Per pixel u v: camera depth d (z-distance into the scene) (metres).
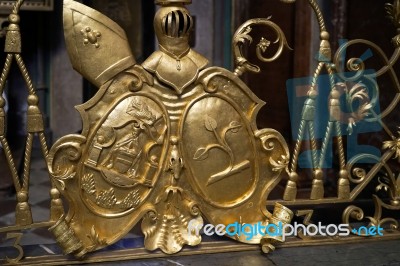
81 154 1.48
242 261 1.56
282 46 1.56
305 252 1.64
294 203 1.65
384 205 1.76
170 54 1.50
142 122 1.50
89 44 1.44
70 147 1.47
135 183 1.52
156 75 1.50
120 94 1.49
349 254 1.64
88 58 1.45
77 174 1.49
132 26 4.35
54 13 4.34
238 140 1.58
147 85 1.51
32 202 2.99
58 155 1.47
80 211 1.50
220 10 4.55
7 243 2.27
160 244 1.55
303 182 2.81
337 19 2.79
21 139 4.32
